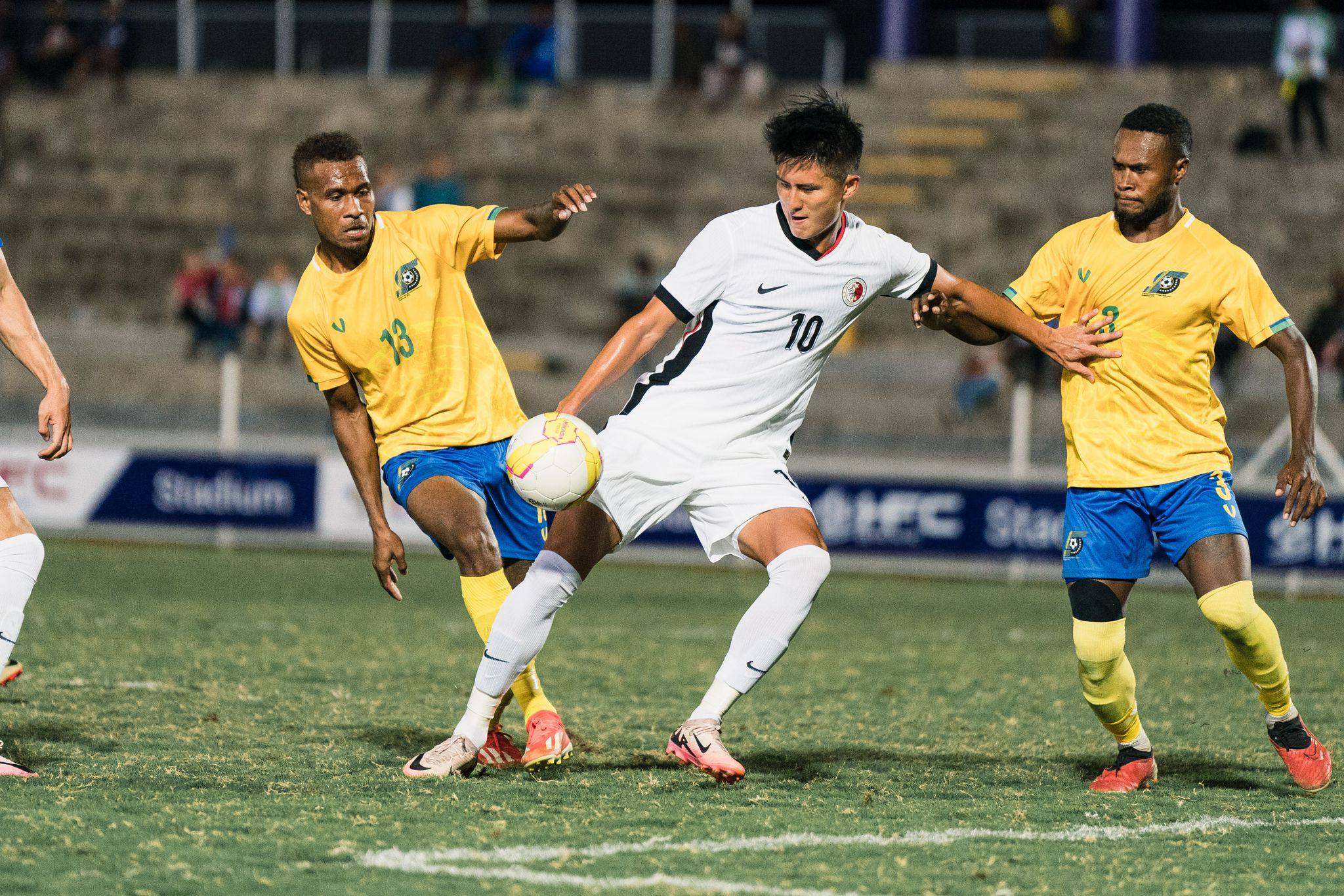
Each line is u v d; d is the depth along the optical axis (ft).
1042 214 297.53
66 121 338.34
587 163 317.22
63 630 108.88
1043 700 89.25
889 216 297.74
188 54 352.49
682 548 167.43
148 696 82.69
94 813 55.83
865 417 252.62
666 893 46.85
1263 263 284.82
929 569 165.07
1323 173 293.43
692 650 107.76
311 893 46.52
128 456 164.96
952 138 307.99
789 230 60.49
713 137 318.45
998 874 50.16
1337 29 318.45
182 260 317.01
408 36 348.38
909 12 323.57
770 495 61.87
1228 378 244.83
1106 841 55.16
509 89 333.21
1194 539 62.03
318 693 85.51
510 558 69.00
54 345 287.69
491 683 62.80
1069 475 64.13
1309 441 61.87
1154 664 105.91
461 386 66.59
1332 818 59.77
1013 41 325.01
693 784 63.26
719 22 340.80
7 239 321.11
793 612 60.70
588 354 279.08
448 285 66.69
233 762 65.67
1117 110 310.45
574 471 59.62
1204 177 293.43
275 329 273.75
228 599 130.72
